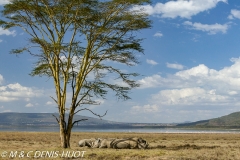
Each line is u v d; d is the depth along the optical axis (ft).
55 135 205.67
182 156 65.67
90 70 83.87
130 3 80.38
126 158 62.39
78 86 82.84
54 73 82.53
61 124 82.53
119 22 83.71
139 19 82.28
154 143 119.24
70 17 81.87
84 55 83.92
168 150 79.61
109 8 81.10
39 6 81.15
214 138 175.94
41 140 135.23
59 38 82.74
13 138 145.69
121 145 83.35
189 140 148.97
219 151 76.84
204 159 61.21
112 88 84.17
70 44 82.84
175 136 206.80
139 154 67.36
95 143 86.84
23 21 82.43
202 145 106.11
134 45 85.20
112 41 85.15
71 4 79.20
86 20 82.43
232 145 107.55
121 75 84.48
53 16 81.41
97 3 81.35
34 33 83.10
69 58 82.74
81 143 89.76
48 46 79.10
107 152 71.26
